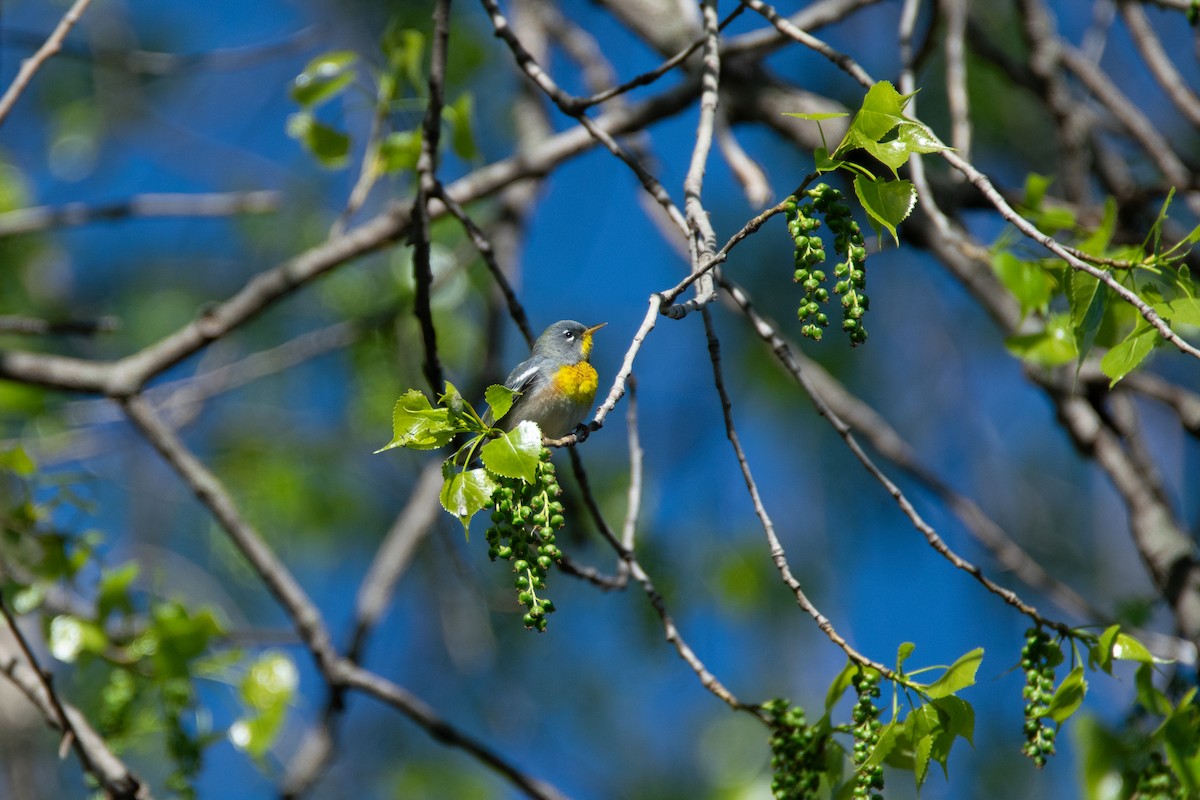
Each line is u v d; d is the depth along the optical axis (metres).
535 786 8.15
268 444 14.08
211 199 9.77
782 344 6.21
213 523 13.74
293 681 8.26
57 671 10.79
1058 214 7.47
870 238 12.23
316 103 8.61
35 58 6.96
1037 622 5.56
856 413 9.62
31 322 8.78
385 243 9.22
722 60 9.29
